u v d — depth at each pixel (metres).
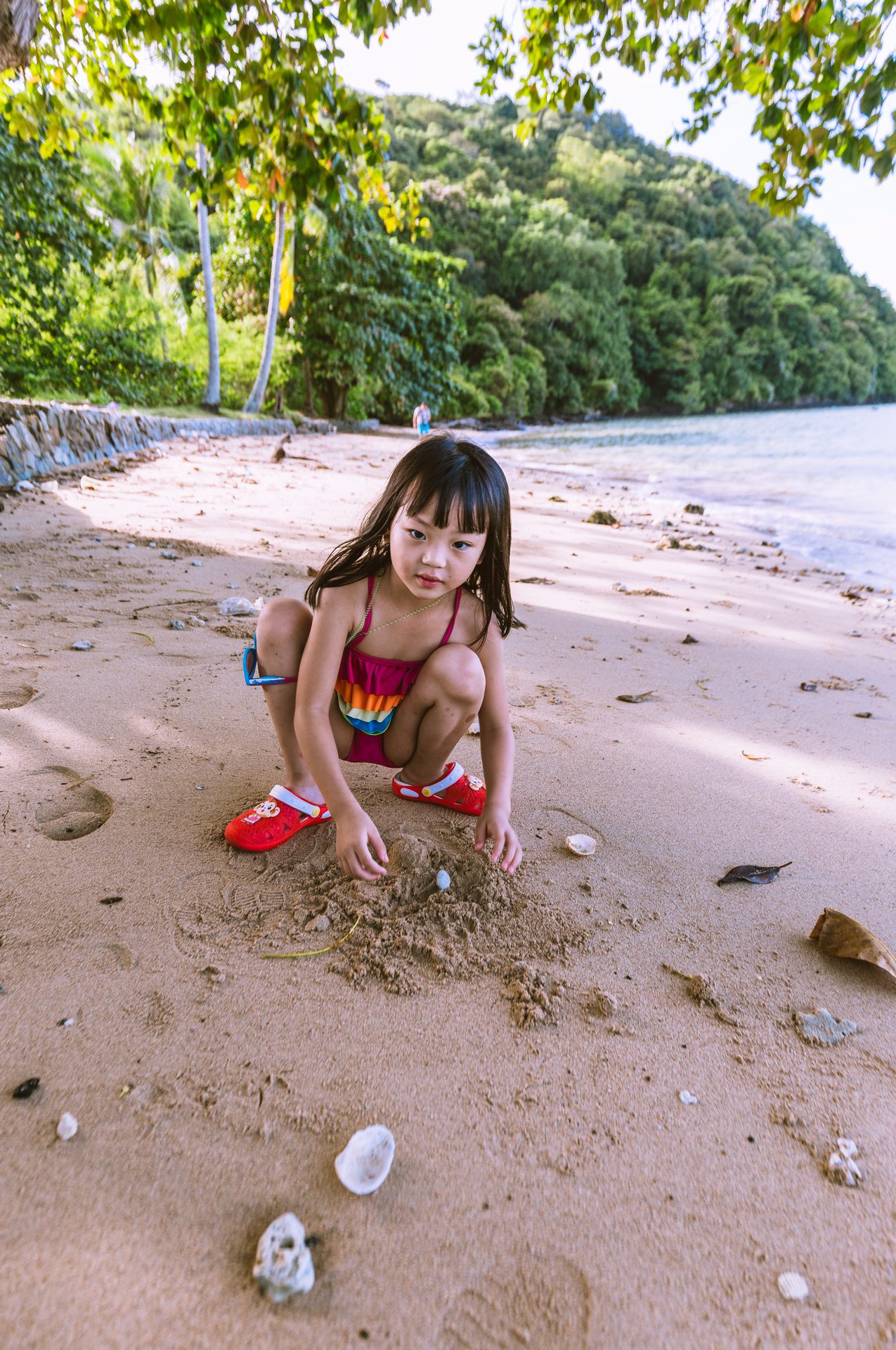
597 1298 0.95
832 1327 0.93
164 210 19.19
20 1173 1.03
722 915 1.73
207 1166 1.07
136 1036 1.28
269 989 1.41
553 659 3.37
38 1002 1.33
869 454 17.78
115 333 15.45
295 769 1.88
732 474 13.48
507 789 1.76
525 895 1.73
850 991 1.53
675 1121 1.21
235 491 7.44
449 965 1.50
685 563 5.87
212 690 2.66
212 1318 0.88
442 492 1.42
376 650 1.72
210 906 1.61
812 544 7.28
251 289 23.27
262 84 4.40
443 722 1.80
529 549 5.91
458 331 28.62
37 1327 0.85
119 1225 0.98
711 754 2.55
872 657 3.78
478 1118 1.19
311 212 18.11
